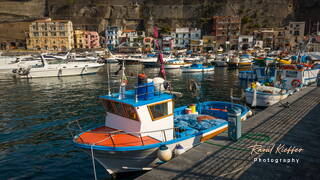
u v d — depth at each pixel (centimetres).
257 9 11775
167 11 12838
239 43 9156
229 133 794
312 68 2555
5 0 12662
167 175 584
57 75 3912
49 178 920
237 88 2767
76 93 2589
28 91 2731
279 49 8806
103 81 3450
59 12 12950
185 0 12738
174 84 3139
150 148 826
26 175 941
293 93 1802
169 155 768
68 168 995
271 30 9650
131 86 966
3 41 10350
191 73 4309
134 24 12700
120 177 905
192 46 9488
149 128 879
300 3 11481
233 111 776
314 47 4197
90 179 916
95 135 905
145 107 859
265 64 3111
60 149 1173
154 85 912
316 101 1401
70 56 4944
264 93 1803
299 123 975
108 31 10488
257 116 1091
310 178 560
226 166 620
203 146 746
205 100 2142
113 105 931
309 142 773
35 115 1744
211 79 3531
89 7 12912
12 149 1175
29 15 13025
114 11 12900
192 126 1076
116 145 822
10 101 2212
